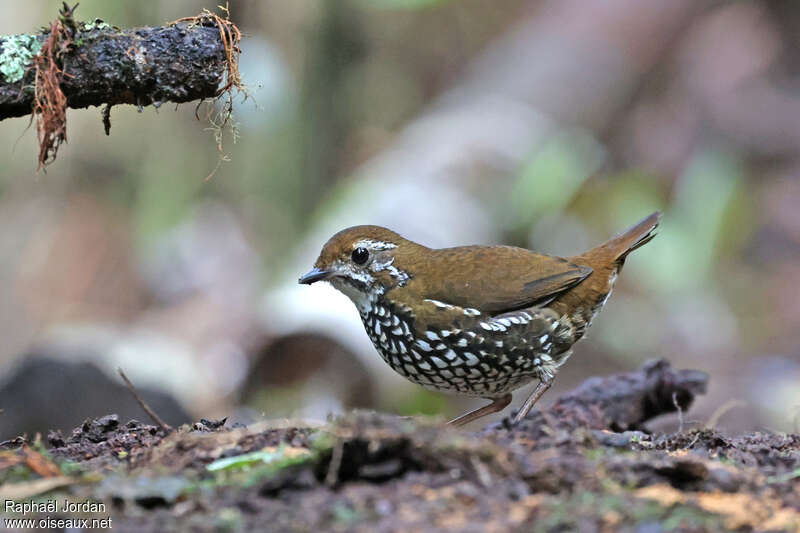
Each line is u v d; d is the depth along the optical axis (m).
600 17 16.62
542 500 4.76
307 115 16.19
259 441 5.83
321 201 16.27
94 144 16.98
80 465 5.68
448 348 7.53
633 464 5.12
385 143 16.64
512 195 15.09
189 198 16.53
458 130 15.80
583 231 15.82
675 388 7.91
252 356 12.72
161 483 5.04
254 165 16.30
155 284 16.11
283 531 4.46
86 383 11.15
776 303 15.64
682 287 15.55
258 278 15.55
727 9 17.08
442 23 17.98
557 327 7.67
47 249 16.61
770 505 4.89
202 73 6.31
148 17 15.84
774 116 16.44
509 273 7.57
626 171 16.56
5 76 6.05
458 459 4.99
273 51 15.44
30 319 15.90
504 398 7.96
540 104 16.28
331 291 13.02
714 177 16.17
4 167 17.08
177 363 13.05
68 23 6.07
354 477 5.03
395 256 7.68
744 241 16.56
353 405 12.46
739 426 12.73
